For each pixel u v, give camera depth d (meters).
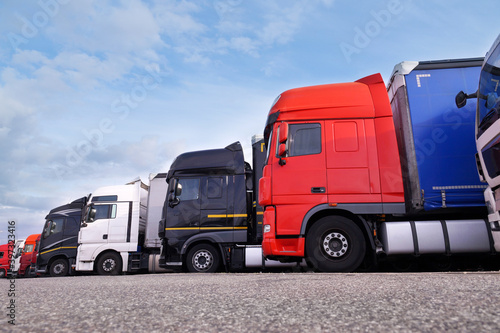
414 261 5.85
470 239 5.06
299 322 1.15
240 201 7.63
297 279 3.02
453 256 5.62
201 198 7.73
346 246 5.07
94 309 1.49
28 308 1.54
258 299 1.73
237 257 7.43
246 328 1.09
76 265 10.04
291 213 5.14
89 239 10.16
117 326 1.14
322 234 5.11
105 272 10.02
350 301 1.55
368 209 5.02
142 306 1.57
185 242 7.55
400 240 5.09
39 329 1.10
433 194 5.01
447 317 1.11
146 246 9.92
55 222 11.56
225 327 1.11
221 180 7.77
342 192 5.09
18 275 16.12
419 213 5.16
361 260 5.00
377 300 1.54
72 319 1.26
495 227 3.92
